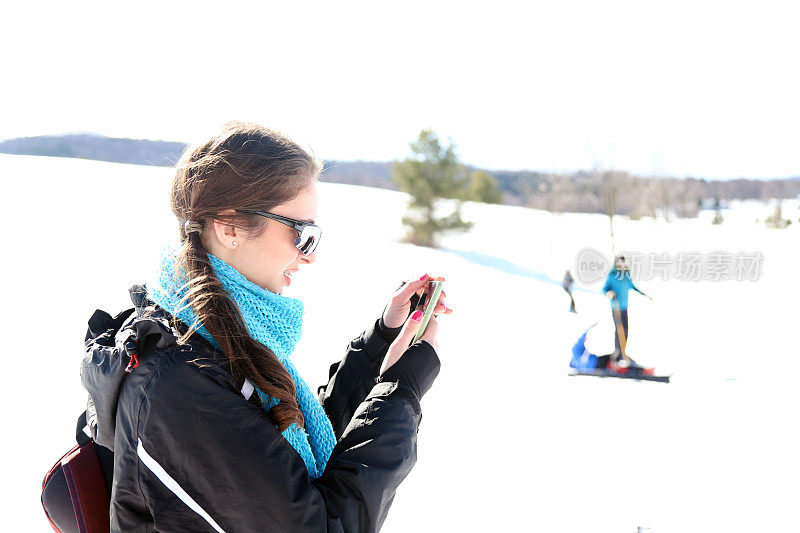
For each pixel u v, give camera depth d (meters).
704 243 19.64
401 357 1.23
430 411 5.71
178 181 1.11
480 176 27.80
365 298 10.29
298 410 1.06
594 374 6.90
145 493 0.98
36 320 7.57
